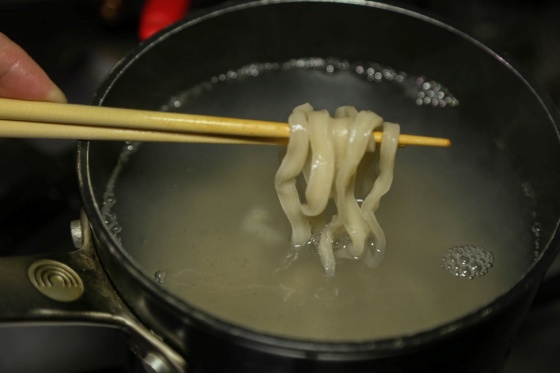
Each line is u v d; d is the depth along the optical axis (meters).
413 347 0.28
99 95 0.37
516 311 0.31
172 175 0.40
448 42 0.41
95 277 0.32
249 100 0.44
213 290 0.36
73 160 0.49
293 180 0.37
